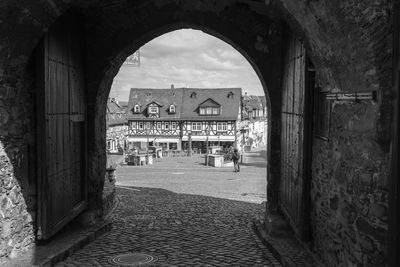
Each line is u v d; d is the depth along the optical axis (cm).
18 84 534
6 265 498
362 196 369
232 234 734
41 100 548
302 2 402
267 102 821
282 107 750
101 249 631
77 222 729
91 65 762
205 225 805
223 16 761
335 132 445
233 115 5466
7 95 510
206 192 1290
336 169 442
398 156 301
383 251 331
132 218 866
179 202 1074
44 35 539
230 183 1585
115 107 6116
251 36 761
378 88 325
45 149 553
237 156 2248
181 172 2172
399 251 301
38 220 562
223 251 625
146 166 2772
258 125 7506
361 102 365
